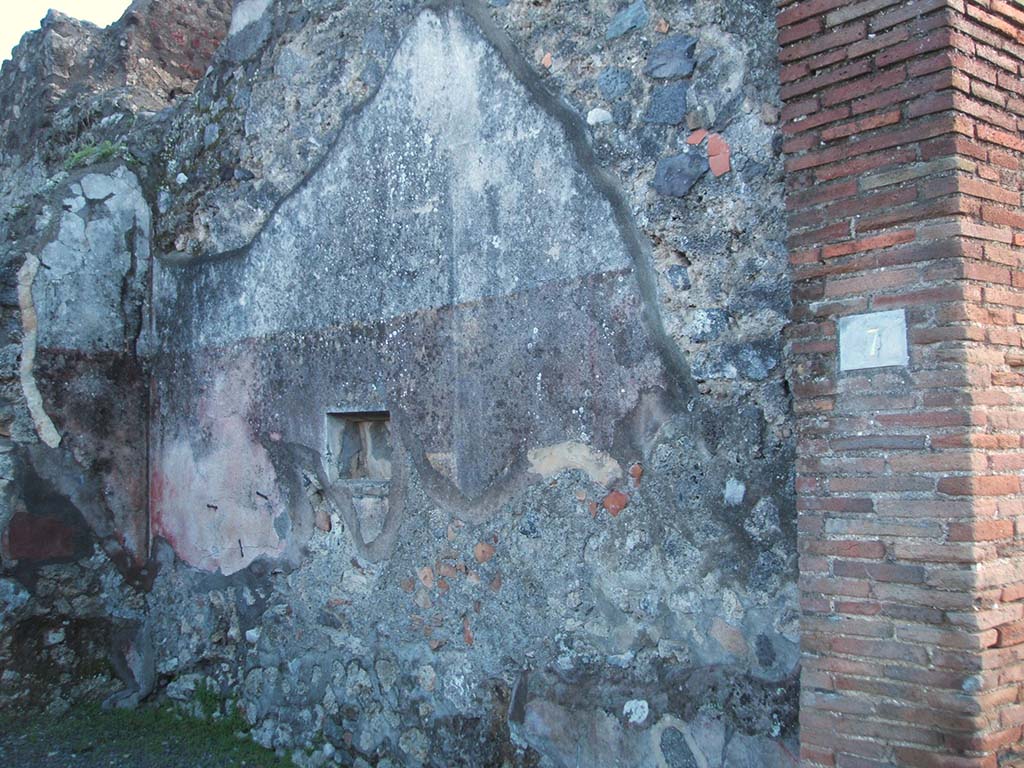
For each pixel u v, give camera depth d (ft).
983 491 7.30
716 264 9.58
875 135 7.85
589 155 10.61
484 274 11.64
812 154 8.22
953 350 7.39
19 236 15.88
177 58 21.52
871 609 7.66
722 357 9.48
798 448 8.20
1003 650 7.30
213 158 15.43
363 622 12.86
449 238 12.07
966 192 7.48
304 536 13.73
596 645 10.37
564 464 10.75
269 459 14.25
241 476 14.66
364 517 12.94
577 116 10.75
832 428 7.98
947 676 7.25
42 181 19.58
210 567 15.07
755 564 9.17
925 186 7.57
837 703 7.78
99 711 15.15
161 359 16.29
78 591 15.42
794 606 8.86
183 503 15.60
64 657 15.24
